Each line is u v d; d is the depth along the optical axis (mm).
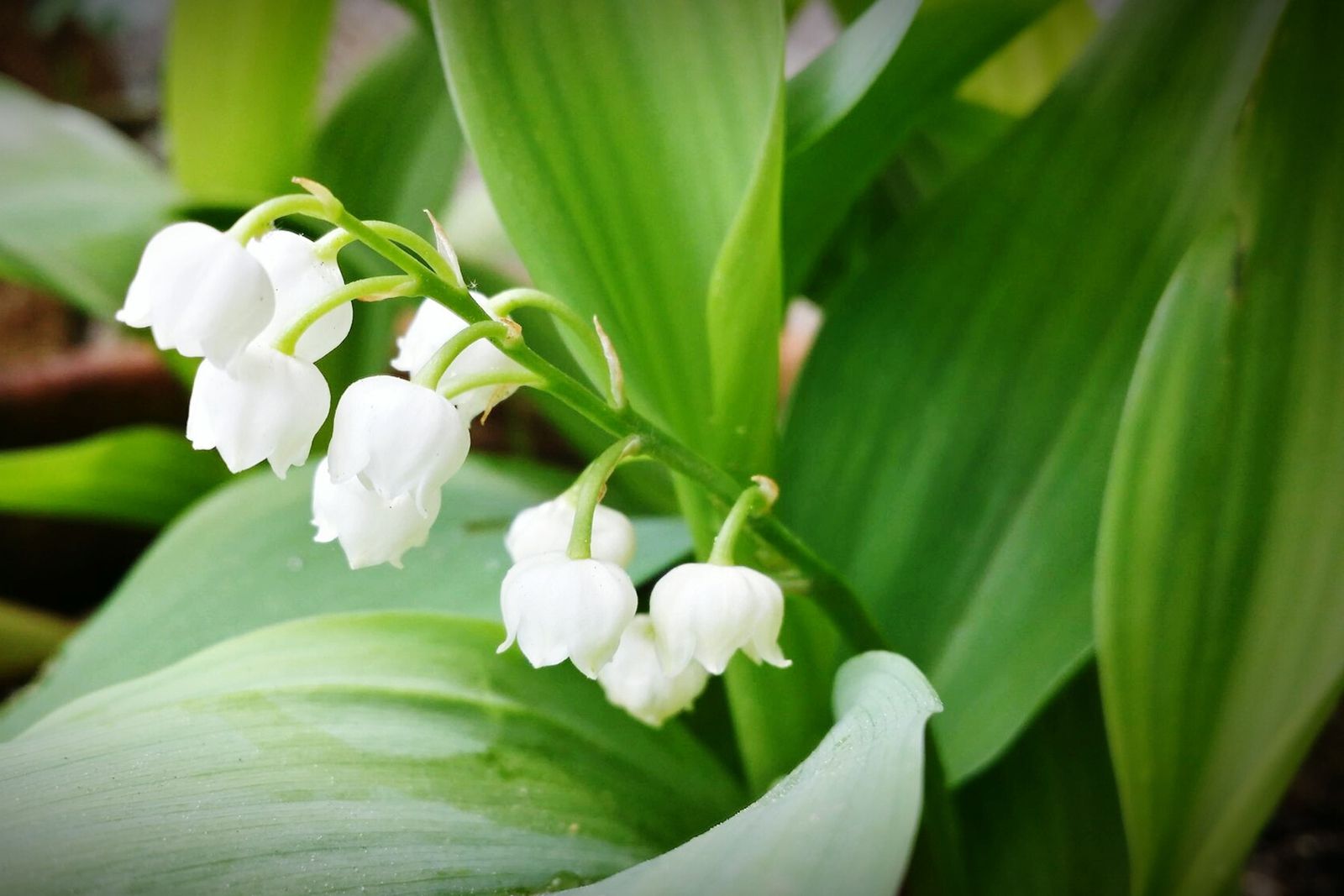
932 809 221
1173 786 221
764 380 219
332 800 206
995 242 242
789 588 214
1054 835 243
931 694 194
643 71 223
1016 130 244
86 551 412
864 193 302
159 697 212
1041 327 239
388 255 198
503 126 220
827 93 227
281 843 200
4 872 193
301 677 215
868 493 240
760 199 210
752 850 182
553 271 219
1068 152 241
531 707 221
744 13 221
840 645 236
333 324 199
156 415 416
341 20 674
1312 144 219
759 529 210
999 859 244
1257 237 218
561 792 216
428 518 199
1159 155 238
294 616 241
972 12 233
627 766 222
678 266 224
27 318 552
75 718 210
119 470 321
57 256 306
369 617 221
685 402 221
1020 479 235
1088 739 245
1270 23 235
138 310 192
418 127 350
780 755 228
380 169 350
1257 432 217
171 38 311
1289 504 217
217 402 194
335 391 335
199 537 257
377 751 211
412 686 218
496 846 208
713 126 223
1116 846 241
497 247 386
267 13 308
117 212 316
